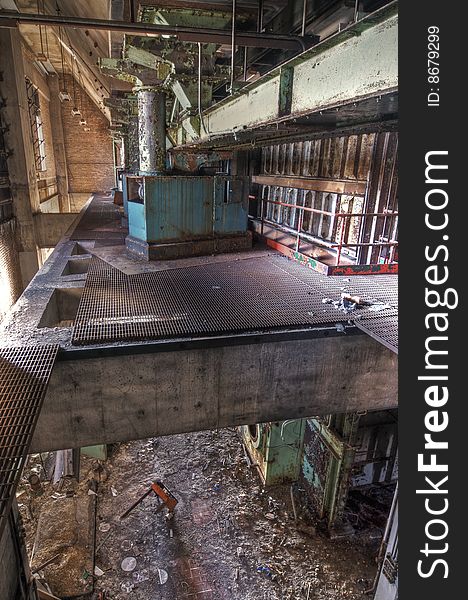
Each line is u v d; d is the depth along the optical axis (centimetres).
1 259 1095
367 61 242
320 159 846
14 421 291
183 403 429
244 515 678
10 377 338
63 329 429
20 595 333
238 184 784
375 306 509
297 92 330
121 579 566
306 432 701
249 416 456
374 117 485
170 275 632
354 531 650
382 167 657
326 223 844
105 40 1032
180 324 443
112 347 390
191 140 700
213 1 591
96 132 2577
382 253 679
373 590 558
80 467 763
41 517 644
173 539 631
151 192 700
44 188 1966
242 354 428
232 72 439
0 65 1172
